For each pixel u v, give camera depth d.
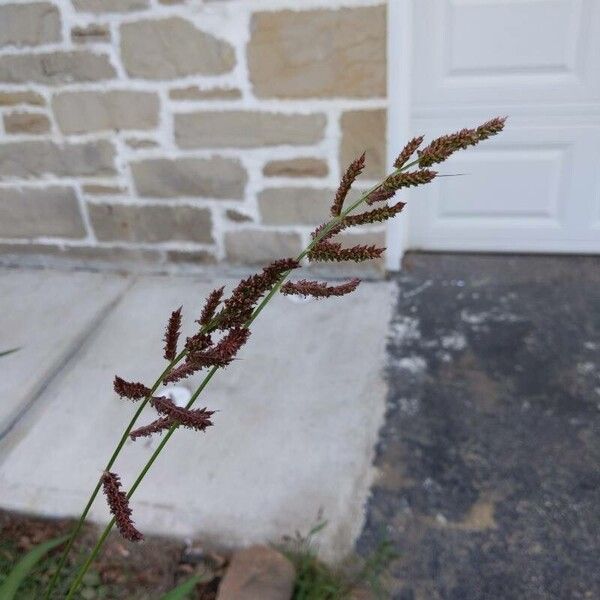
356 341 2.50
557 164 2.75
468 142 0.75
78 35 2.53
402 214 2.76
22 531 1.89
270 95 2.52
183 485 1.96
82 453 2.12
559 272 2.82
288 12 2.35
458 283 2.80
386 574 1.67
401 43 2.38
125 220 2.95
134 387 0.86
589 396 2.16
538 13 2.48
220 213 2.83
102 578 1.73
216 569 1.74
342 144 2.57
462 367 2.33
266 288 0.81
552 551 1.70
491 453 1.99
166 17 2.43
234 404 2.25
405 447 2.03
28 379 2.47
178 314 0.86
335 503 1.87
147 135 2.71
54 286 3.04
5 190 2.99
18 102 2.73
